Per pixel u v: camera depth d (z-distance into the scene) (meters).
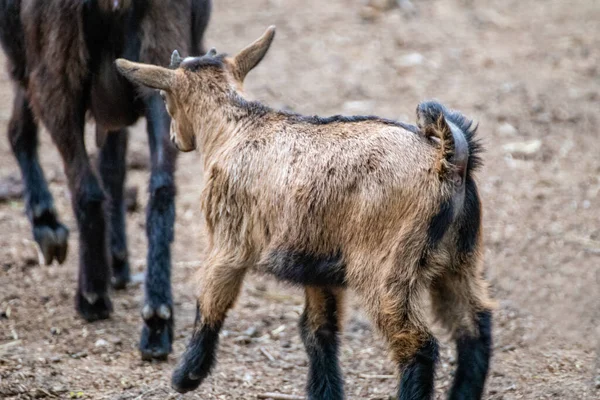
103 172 12.38
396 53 20.23
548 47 20.45
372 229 8.14
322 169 8.39
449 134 7.88
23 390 9.62
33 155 12.30
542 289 12.16
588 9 22.62
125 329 11.35
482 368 8.38
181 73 9.56
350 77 19.06
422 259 8.04
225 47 20.22
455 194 7.98
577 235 13.51
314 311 9.34
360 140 8.34
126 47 10.75
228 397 9.70
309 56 20.09
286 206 8.54
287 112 9.08
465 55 20.08
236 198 8.94
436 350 8.07
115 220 12.41
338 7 22.75
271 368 10.46
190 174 16.09
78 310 11.54
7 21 11.75
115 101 11.09
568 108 17.58
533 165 15.65
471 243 8.41
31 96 11.23
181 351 10.81
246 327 11.48
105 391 9.77
